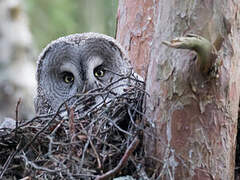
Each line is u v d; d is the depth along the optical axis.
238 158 6.76
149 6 8.38
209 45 5.34
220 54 5.63
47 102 7.86
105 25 15.80
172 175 5.65
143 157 5.74
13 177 6.00
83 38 7.78
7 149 6.25
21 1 13.79
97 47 7.62
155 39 5.89
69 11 16.14
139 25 8.44
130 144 5.46
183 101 5.62
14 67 12.80
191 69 5.54
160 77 5.75
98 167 5.46
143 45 8.37
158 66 5.77
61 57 7.70
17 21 13.24
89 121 6.05
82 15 16.14
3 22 13.05
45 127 5.92
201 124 5.63
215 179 5.68
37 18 15.73
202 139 5.64
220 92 5.63
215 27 5.54
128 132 5.74
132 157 5.67
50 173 5.51
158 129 5.74
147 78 6.04
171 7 5.69
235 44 5.71
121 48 7.76
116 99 6.12
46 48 7.94
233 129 5.81
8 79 12.49
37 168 5.45
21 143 6.14
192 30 5.56
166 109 5.70
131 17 8.54
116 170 5.20
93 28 15.90
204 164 5.66
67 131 6.05
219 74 5.62
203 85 5.56
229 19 5.62
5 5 13.10
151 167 5.75
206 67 5.45
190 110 5.62
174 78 5.64
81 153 5.65
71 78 7.69
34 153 6.07
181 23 5.62
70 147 5.65
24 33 13.25
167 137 5.70
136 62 8.38
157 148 5.74
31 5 15.69
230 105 5.72
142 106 6.02
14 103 12.31
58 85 7.76
